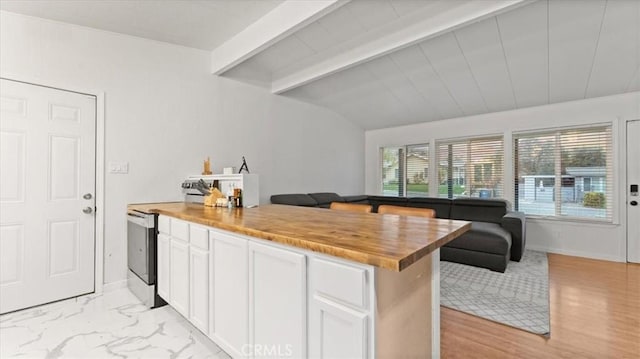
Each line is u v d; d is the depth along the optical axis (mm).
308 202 4555
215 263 1757
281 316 1341
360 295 1021
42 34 2525
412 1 2584
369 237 1262
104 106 2836
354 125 5980
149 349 1854
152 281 2430
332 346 1124
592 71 3387
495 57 3348
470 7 2408
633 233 3736
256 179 2664
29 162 2453
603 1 2426
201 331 1886
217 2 2547
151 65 3145
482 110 4754
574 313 2342
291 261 1278
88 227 2738
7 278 2350
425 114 5164
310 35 3189
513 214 4000
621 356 1771
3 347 1865
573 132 4180
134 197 3006
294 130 4734
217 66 3498
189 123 3432
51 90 2559
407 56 3537
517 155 4648
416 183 5773
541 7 2545
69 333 2035
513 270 3453
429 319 1526
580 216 4113
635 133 3727
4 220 2344
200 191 3023
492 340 1965
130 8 2539
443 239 1266
